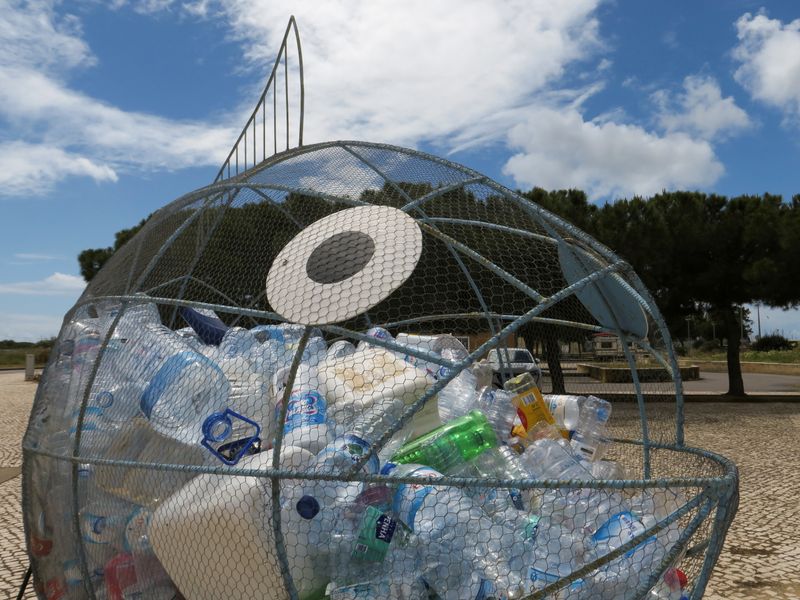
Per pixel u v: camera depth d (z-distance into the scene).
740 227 13.66
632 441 2.60
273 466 1.51
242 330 2.55
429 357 1.57
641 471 2.77
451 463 1.99
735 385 15.54
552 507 1.79
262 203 2.55
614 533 1.68
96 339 2.13
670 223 13.73
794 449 8.04
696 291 14.20
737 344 15.58
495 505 1.81
